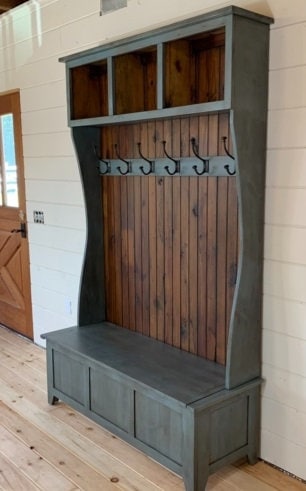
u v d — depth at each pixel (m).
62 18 3.27
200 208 2.51
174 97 2.33
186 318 2.68
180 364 2.52
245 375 2.29
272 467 2.40
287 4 2.04
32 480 2.34
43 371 3.57
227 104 2.02
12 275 4.29
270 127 2.17
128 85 2.60
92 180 3.03
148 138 2.71
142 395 2.35
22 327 4.28
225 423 2.24
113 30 2.93
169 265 2.73
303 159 2.08
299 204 2.12
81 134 2.94
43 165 3.66
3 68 3.94
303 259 2.14
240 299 2.21
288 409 2.29
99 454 2.54
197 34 2.15
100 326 3.12
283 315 2.25
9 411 2.99
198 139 2.45
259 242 2.25
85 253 3.07
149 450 2.37
